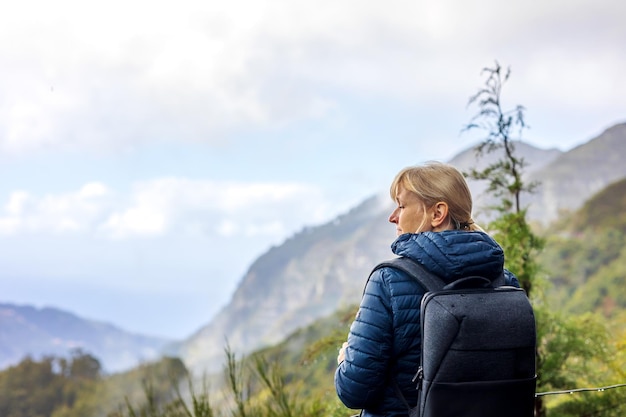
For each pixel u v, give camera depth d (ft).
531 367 6.79
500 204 15.08
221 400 14.78
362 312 7.05
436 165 7.50
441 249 6.82
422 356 6.68
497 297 6.73
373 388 6.92
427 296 6.68
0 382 226.99
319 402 14.73
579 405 13.84
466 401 6.51
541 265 15.31
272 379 15.08
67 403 205.57
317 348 14.94
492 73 15.10
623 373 13.87
